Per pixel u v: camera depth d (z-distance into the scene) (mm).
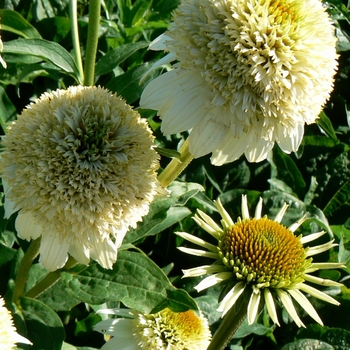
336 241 567
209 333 426
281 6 343
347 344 525
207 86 343
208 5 340
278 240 404
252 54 335
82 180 339
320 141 621
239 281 394
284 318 542
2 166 353
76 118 342
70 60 438
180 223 536
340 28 648
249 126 344
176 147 549
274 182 577
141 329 412
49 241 359
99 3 435
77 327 480
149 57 573
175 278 526
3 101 488
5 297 428
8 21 476
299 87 343
